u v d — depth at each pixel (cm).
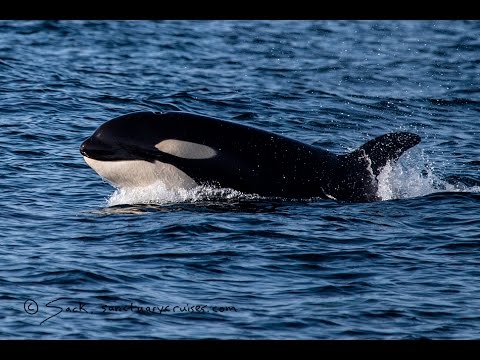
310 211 6800
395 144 7356
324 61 14125
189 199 7150
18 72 11638
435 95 12106
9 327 4816
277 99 11269
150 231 6269
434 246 6078
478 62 14538
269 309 5081
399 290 5359
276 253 5891
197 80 12094
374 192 7206
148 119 7181
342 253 5909
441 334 4838
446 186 7619
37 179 7600
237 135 7219
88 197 7206
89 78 11675
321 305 5144
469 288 5394
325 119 10456
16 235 6184
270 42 15488
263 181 7150
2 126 9144
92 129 9344
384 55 14912
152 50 13988
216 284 5397
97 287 5300
